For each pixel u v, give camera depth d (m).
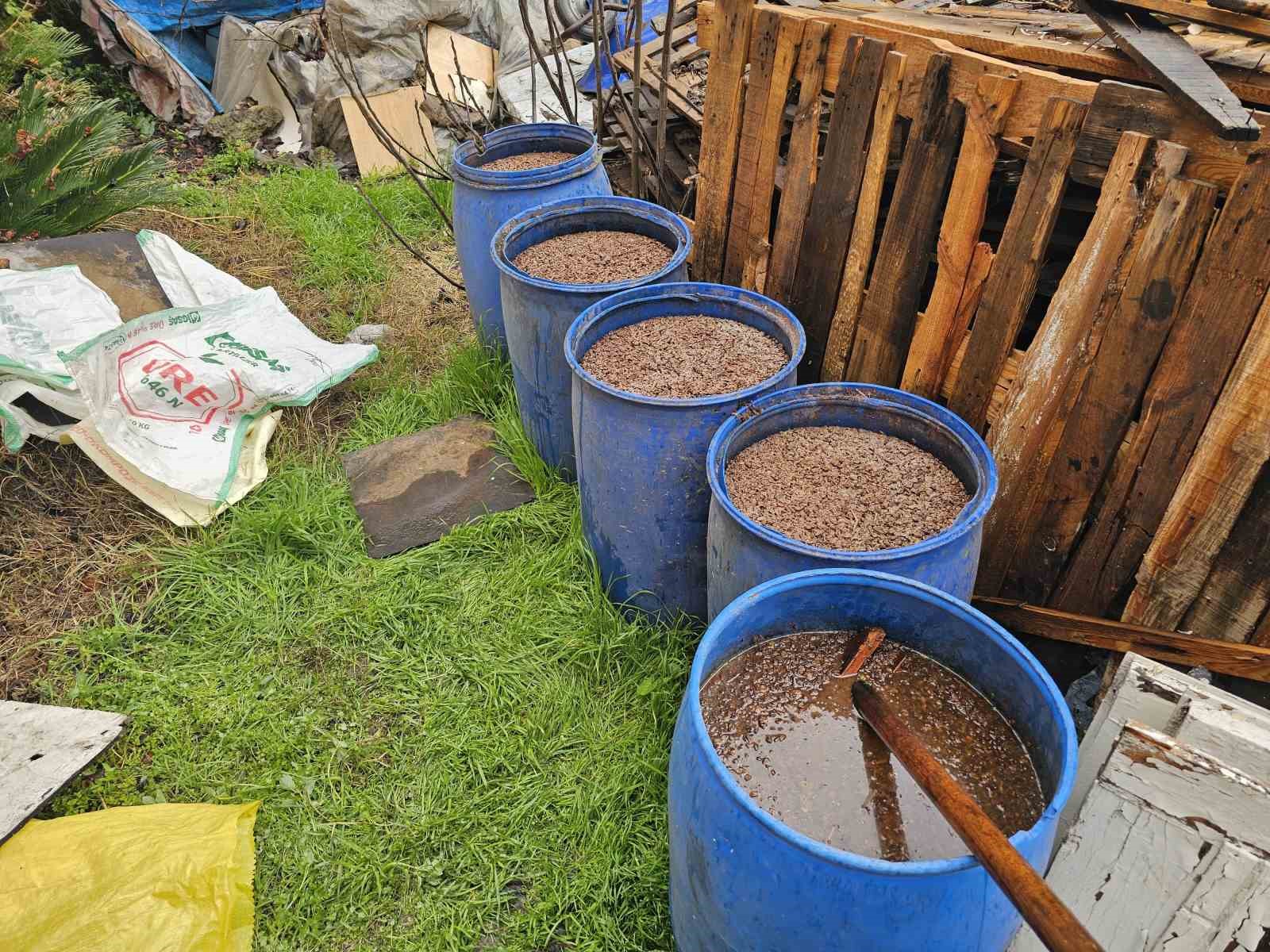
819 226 2.97
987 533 2.55
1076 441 2.29
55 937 2.05
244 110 7.14
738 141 3.33
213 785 2.50
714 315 3.09
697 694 1.66
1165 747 1.66
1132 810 1.74
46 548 3.28
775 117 3.09
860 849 1.58
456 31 6.70
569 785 2.45
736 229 3.45
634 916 2.17
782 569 2.07
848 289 2.92
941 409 2.40
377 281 5.15
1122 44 2.12
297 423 3.94
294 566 3.21
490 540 3.25
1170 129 1.96
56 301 3.70
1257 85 2.03
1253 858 1.60
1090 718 2.39
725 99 3.33
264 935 2.18
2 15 6.23
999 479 2.48
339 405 4.10
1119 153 2.05
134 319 3.79
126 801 2.47
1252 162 1.82
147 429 3.50
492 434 3.86
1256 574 2.02
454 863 2.30
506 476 3.63
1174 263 2.00
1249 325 1.90
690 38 4.96
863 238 2.80
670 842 1.82
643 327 3.05
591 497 2.80
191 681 2.80
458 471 3.66
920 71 2.47
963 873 1.38
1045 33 2.59
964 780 1.71
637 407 2.46
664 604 2.89
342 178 6.48
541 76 6.33
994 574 2.61
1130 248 2.08
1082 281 2.19
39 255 3.97
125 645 2.93
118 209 5.03
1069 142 2.15
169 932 2.07
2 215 4.61
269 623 2.99
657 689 2.65
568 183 3.71
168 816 2.33
